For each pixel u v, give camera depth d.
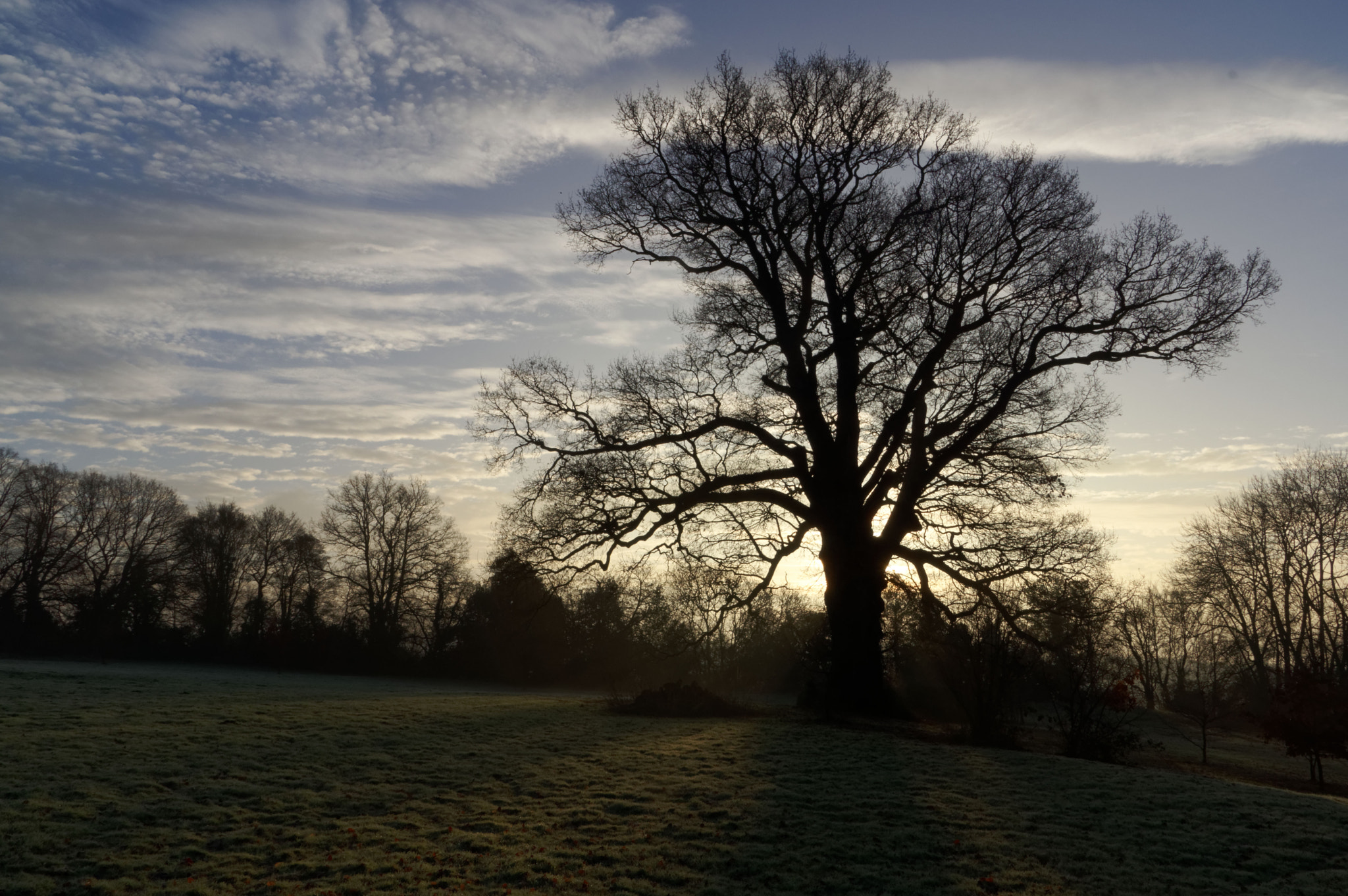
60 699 20.95
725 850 9.73
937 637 21.06
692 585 24.92
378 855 9.21
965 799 12.44
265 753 14.22
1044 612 22.14
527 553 24.62
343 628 61.22
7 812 10.08
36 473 61.03
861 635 23.55
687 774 13.52
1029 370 23.23
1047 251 22.91
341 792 11.79
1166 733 32.78
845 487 23.75
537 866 9.02
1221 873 9.45
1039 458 23.55
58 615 61.06
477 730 17.77
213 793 11.46
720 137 23.61
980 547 23.66
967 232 22.59
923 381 23.45
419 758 14.38
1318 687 20.09
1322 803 13.28
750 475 24.25
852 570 23.39
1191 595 54.31
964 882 8.95
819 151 23.34
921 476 23.59
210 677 41.03
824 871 9.18
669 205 24.25
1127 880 9.15
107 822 9.98
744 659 38.50
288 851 9.30
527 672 52.94
